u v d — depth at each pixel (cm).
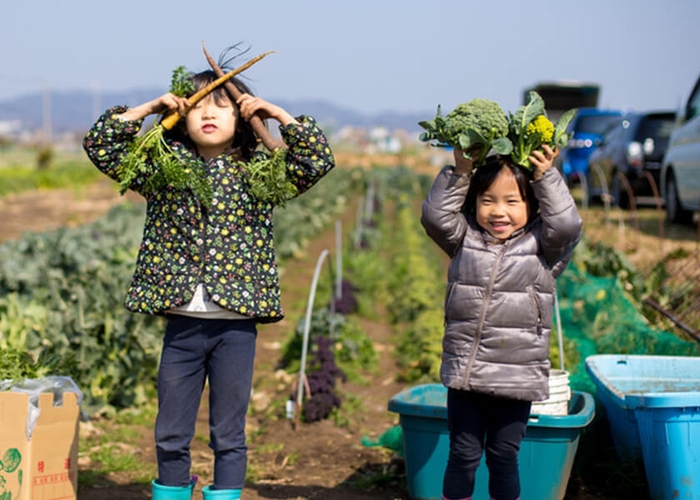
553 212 357
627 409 441
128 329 656
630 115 1702
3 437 361
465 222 376
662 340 643
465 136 355
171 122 360
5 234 2003
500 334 361
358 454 569
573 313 789
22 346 610
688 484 410
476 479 442
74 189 3691
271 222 370
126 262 898
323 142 366
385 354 930
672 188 1413
